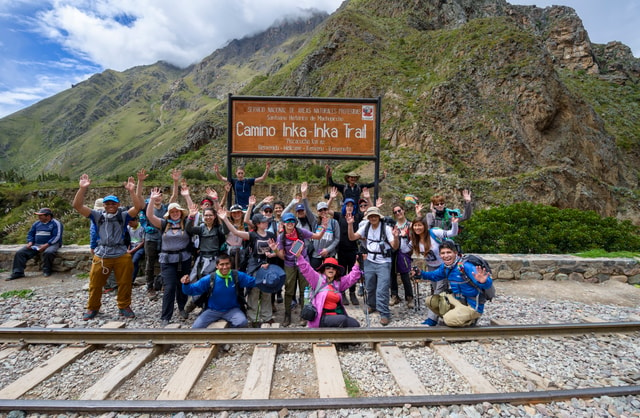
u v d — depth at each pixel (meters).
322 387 3.58
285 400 3.23
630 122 57.94
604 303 6.87
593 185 36.31
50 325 5.29
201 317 5.03
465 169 37.00
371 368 4.06
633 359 4.38
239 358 4.29
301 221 6.35
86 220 27.69
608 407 3.32
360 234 5.95
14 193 31.06
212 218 5.46
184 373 3.80
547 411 3.25
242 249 5.76
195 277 5.41
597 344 4.80
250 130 7.28
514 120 39.00
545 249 9.62
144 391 3.60
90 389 3.52
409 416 3.15
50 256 8.40
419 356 4.34
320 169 38.25
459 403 3.31
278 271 5.27
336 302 4.98
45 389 3.60
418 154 37.81
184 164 51.69
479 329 4.79
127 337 4.50
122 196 31.86
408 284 6.57
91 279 5.57
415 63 53.94
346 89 51.00
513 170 36.16
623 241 10.03
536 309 6.34
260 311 5.48
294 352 4.42
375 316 5.96
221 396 3.51
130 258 5.75
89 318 5.57
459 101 41.22
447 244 5.03
